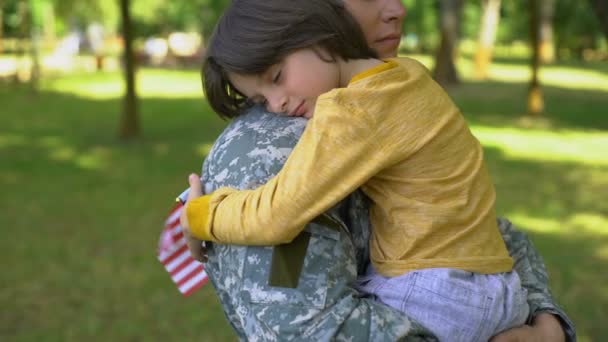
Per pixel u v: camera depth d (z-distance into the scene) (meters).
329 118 1.55
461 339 1.61
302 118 1.69
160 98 24.80
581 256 8.17
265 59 1.63
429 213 1.62
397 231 1.65
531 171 13.11
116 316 6.45
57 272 7.51
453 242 1.63
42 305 6.66
